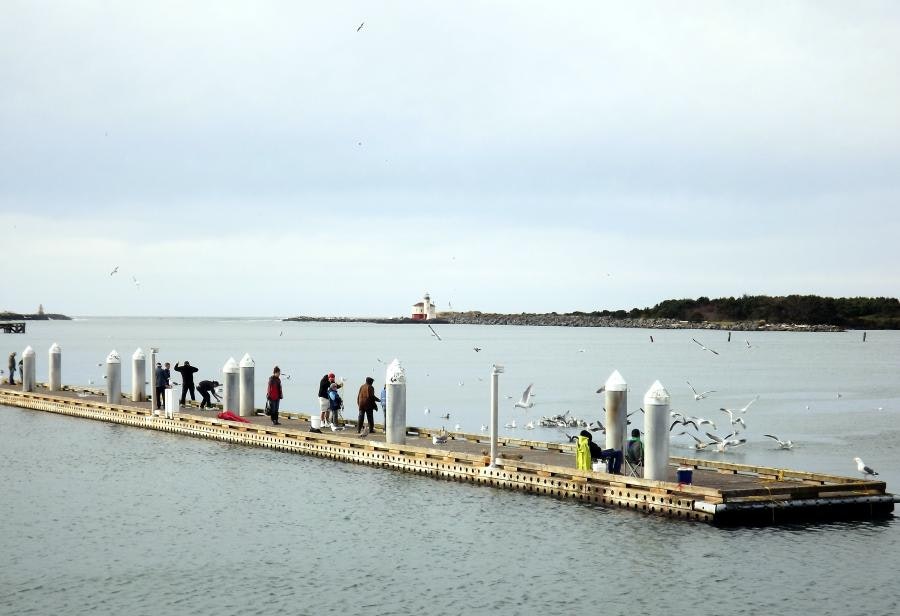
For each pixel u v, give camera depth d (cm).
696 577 2314
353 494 3222
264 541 2650
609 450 3050
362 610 2119
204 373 10625
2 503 3105
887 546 2555
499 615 2088
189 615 2086
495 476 3338
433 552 2533
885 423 5812
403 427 3756
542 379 10081
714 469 3403
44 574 2359
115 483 3428
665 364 13588
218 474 3588
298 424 4550
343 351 17400
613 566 2397
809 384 9494
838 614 2094
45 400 5831
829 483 3020
